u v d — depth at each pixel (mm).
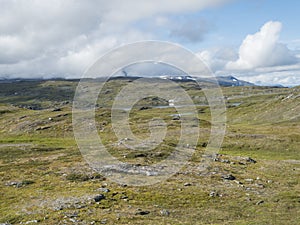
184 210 28484
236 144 72188
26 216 25562
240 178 41562
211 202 31078
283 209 29219
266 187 37719
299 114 119000
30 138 84188
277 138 74812
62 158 51375
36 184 36188
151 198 31531
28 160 51031
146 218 25641
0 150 61500
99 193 31891
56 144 71375
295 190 36531
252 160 54719
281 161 56031
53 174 40531
